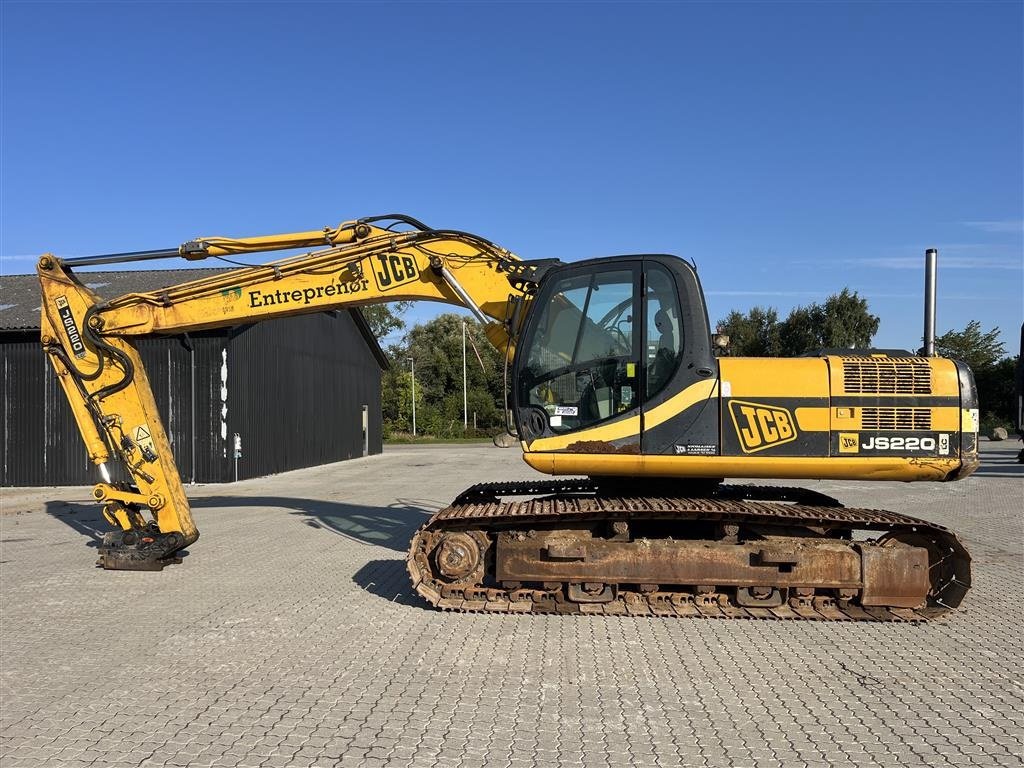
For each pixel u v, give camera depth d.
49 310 7.61
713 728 3.86
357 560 8.10
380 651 5.07
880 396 5.70
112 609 6.17
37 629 5.62
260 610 6.11
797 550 5.56
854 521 5.60
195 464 17.94
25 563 8.09
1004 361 40.00
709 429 5.74
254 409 19.47
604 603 5.75
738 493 7.68
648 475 6.00
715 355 6.08
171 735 3.77
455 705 4.15
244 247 7.34
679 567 5.65
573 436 5.90
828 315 38.91
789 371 5.76
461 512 5.98
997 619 5.88
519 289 6.41
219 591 6.76
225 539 9.47
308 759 3.50
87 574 7.50
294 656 4.98
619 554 5.67
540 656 4.96
